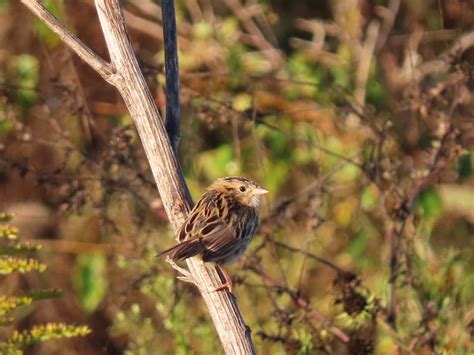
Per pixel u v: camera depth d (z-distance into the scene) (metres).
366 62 13.88
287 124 13.49
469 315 10.59
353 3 14.77
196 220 7.76
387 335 10.80
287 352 10.27
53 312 14.14
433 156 11.23
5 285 14.11
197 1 15.41
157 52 15.18
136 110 7.18
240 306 11.95
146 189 11.40
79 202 11.25
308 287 12.70
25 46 14.32
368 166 11.14
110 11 7.18
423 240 11.49
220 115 11.59
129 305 13.01
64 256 14.35
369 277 12.57
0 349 7.71
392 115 13.67
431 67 14.27
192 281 7.46
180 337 10.77
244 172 13.43
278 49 14.75
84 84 14.05
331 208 13.26
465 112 12.87
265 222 10.95
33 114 13.50
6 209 14.41
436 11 15.11
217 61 13.84
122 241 12.80
